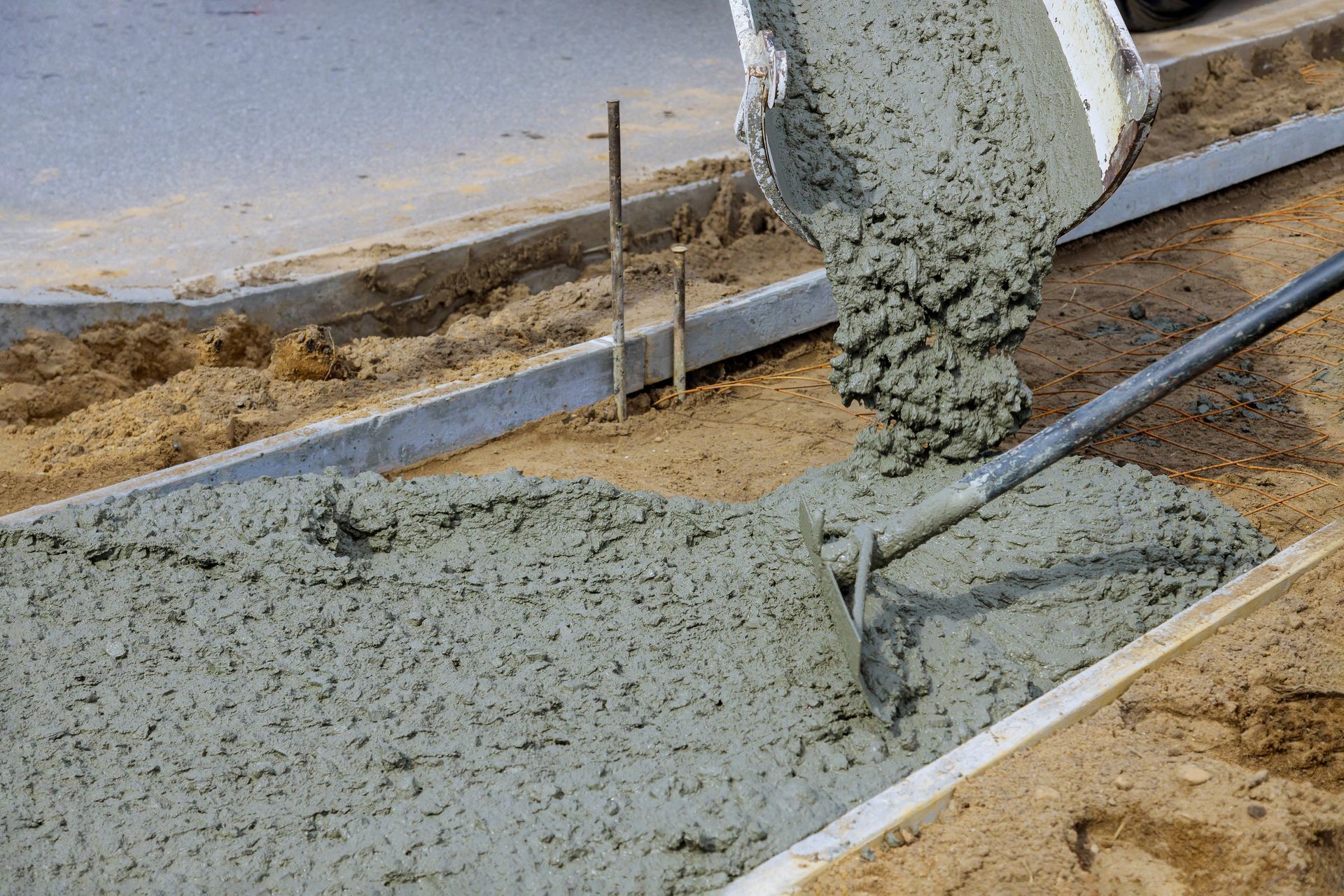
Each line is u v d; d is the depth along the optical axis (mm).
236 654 3709
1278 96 11195
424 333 7270
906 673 3648
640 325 6461
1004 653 3865
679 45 12820
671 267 7395
